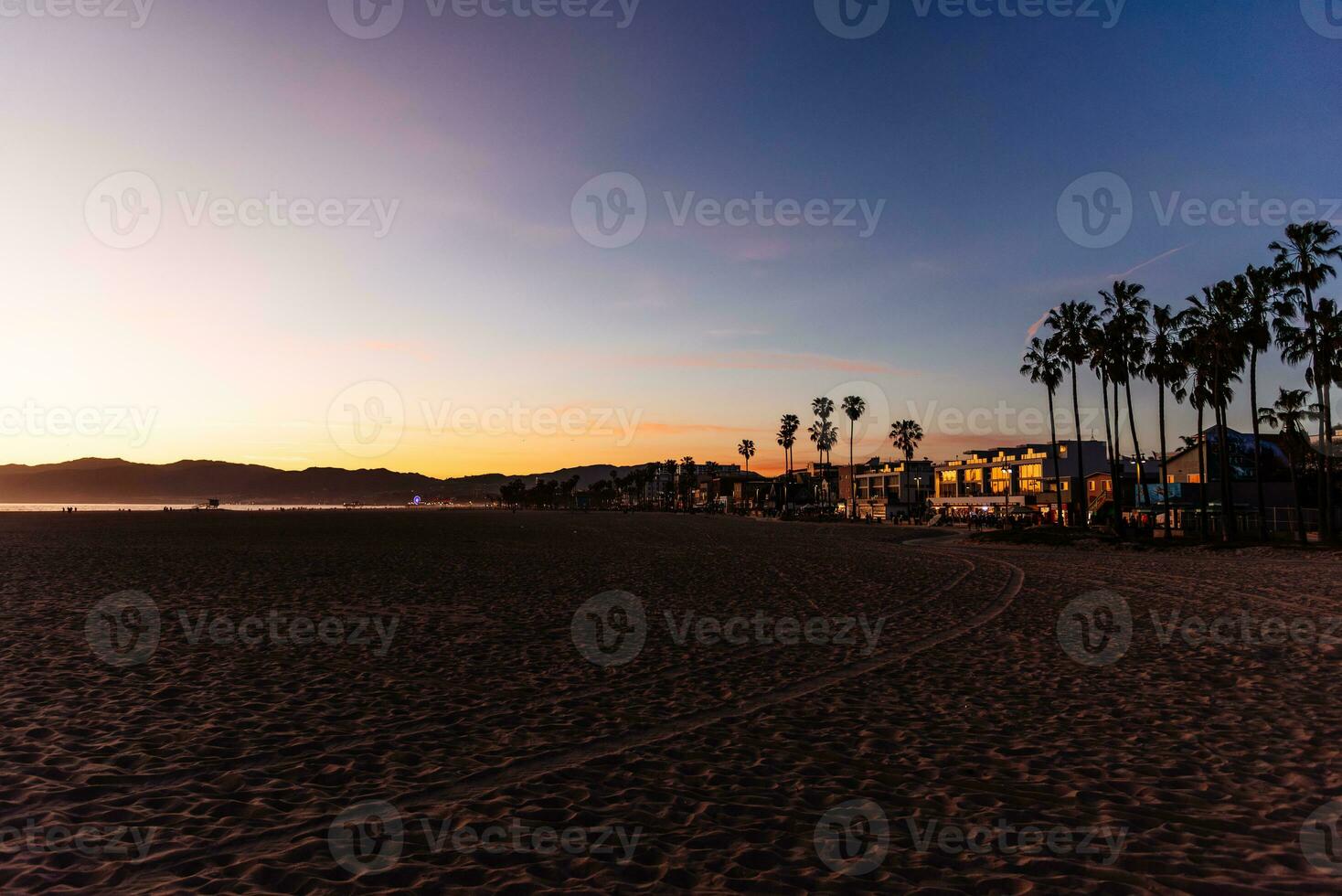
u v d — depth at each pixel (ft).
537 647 41.06
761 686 32.89
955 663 37.65
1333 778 21.40
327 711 28.40
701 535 188.55
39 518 295.07
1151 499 226.17
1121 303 163.12
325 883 15.29
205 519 289.53
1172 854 16.69
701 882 15.52
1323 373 129.29
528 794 20.45
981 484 340.39
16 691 30.27
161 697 30.01
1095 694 31.40
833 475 451.94
